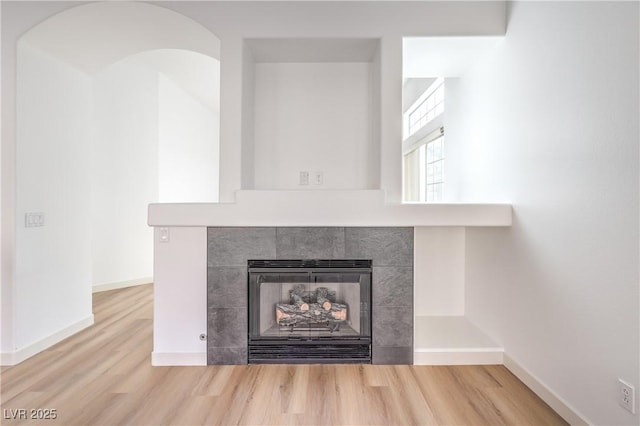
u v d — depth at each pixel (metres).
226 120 2.64
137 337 3.14
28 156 2.73
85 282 3.40
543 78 2.19
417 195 4.98
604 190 1.71
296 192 2.54
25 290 2.71
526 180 2.36
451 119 3.67
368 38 2.66
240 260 2.59
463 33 2.63
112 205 4.99
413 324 2.63
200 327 2.61
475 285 3.15
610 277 1.68
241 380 2.38
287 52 2.91
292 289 2.64
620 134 1.62
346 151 3.11
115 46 2.98
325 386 2.31
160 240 2.59
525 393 2.23
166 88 5.61
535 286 2.26
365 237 2.61
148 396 2.18
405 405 2.10
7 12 2.59
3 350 2.60
